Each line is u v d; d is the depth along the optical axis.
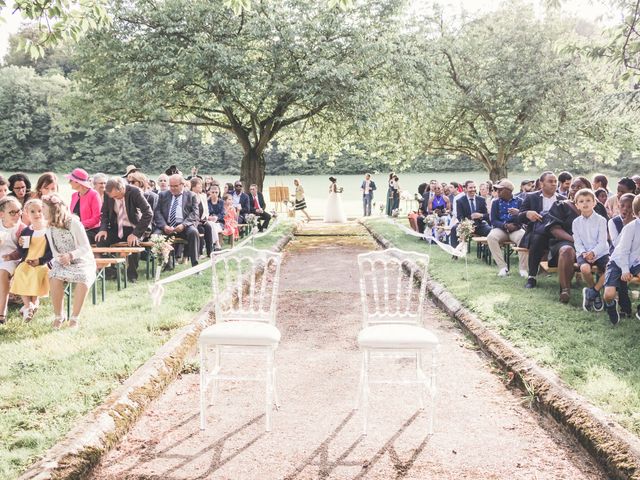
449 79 23.95
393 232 16.38
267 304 7.79
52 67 63.59
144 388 4.30
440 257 11.51
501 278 8.88
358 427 3.97
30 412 3.81
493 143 25.72
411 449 3.62
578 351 5.06
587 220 6.99
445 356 5.55
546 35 23.48
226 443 3.71
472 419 4.09
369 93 18.61
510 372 4.83
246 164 21.80
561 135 22.56
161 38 17.47
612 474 3.17
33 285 6.14
